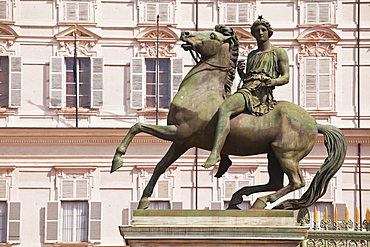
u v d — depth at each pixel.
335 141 19.30
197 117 18.78
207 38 19.06
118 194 54.09
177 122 18.88
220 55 19.12
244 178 54.41
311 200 19.25
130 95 54.72
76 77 53.97
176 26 55.50
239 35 55.50
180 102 18.89
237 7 55.66
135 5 55.50
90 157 54.16
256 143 18.89
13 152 54.00
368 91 55.25
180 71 55.00
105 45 55.16
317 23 55.50
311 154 53.75
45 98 54.78
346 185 54.22
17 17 55.00
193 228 18.05
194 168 54.47
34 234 53.56
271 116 18.89
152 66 55.19
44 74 54.84
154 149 54.31
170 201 54.16
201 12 55.72
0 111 54.41
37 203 53.91
